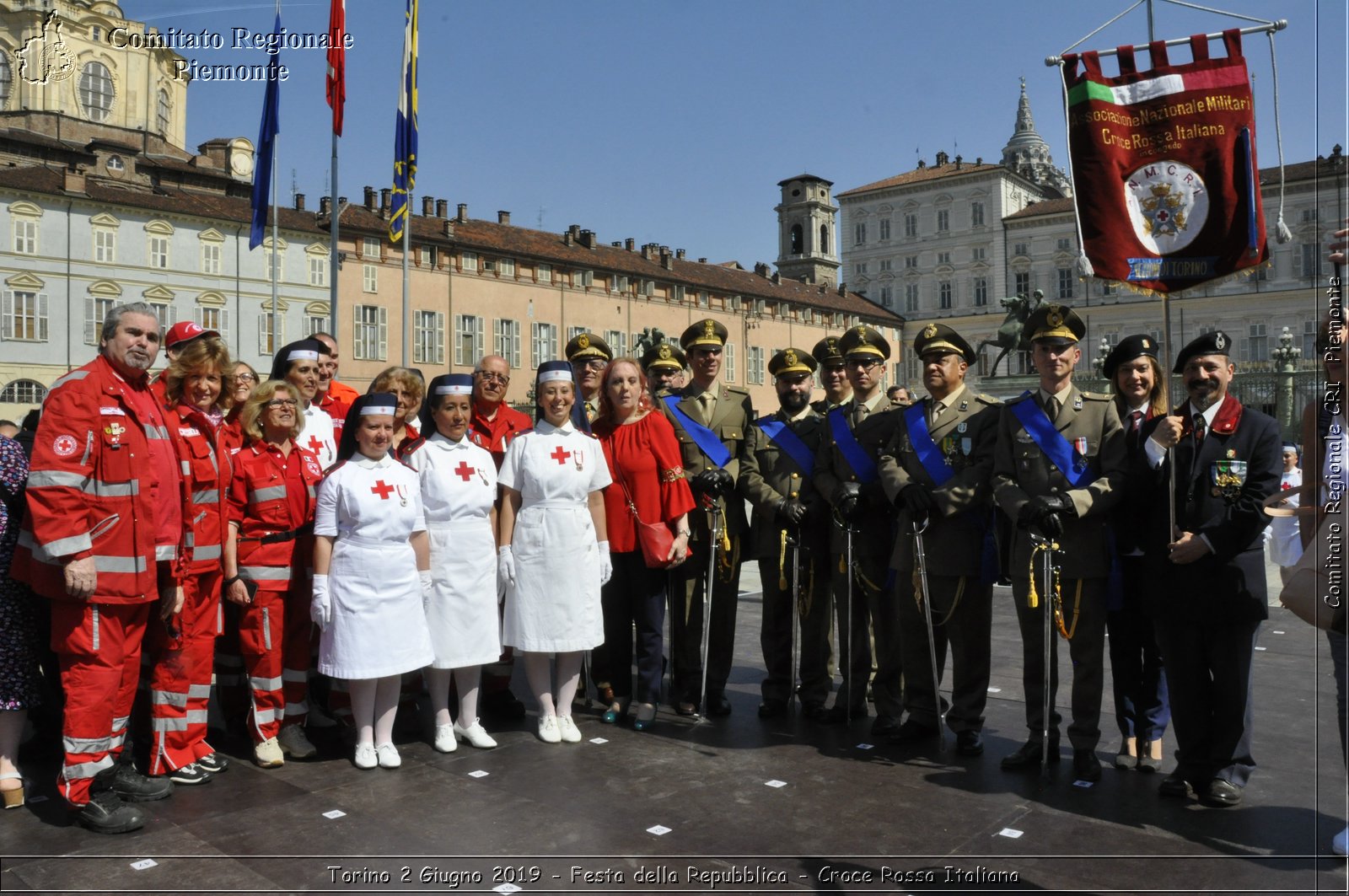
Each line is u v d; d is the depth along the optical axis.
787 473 6.70
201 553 5.27
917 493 5.77
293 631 5.81
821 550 6.66
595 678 7.02
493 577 6.01
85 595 4.60
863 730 6.31
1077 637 5.30
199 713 5.36
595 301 56.28
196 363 5.35
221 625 5.53
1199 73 5.09
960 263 72.69
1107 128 5.17
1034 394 5.62
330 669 5.43
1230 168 5.03
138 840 4.46
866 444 6.38
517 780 5.32
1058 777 5.33
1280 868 4.14
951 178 72.81
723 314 63.22
